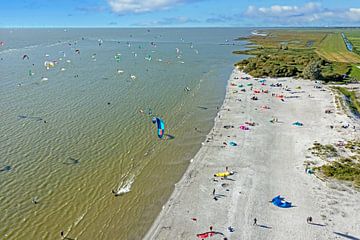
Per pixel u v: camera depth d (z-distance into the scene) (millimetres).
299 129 56031
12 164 44156
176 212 35094
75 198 37531
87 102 71438
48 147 49250
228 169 43375
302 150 48312
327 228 32469
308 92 78500
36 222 33500
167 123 59500
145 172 43062
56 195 37969
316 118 61062
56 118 61188
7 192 38188
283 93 78000
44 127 56719
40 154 47062
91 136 53375
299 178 41062
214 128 57000
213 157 46656
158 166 44562
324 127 56750
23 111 64812
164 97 75875
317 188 38969
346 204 36094
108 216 34688
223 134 54375
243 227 32656
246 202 36469
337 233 31828
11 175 41594
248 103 70688
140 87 85062
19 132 54406
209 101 72750
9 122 58719
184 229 32562
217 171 42938
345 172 41844
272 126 57562
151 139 52688
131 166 44500
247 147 49562
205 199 37156
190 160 46031
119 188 39562
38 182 40312
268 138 52625
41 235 31781
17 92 79062
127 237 31734
